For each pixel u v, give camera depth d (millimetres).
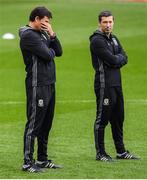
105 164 28172
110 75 28734
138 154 30453
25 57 26891
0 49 73188
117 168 27391
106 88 28688
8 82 54531
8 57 67750
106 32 28688
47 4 126375
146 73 58844
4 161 28766
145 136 34562
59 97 47625
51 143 32719
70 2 131125
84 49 72375
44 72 26781
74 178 25641
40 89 26734
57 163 28391
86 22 97438
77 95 48469
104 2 130250
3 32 87688
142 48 73062
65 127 36781
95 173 26500
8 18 103312
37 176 25969
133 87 51656
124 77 56562
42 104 26766
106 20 28609
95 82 28938
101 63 28672
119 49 29172
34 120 26844
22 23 97250
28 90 26938
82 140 33500
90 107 43656
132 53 69750
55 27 92062
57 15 106688
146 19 99812
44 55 26453
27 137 26891
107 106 28766
